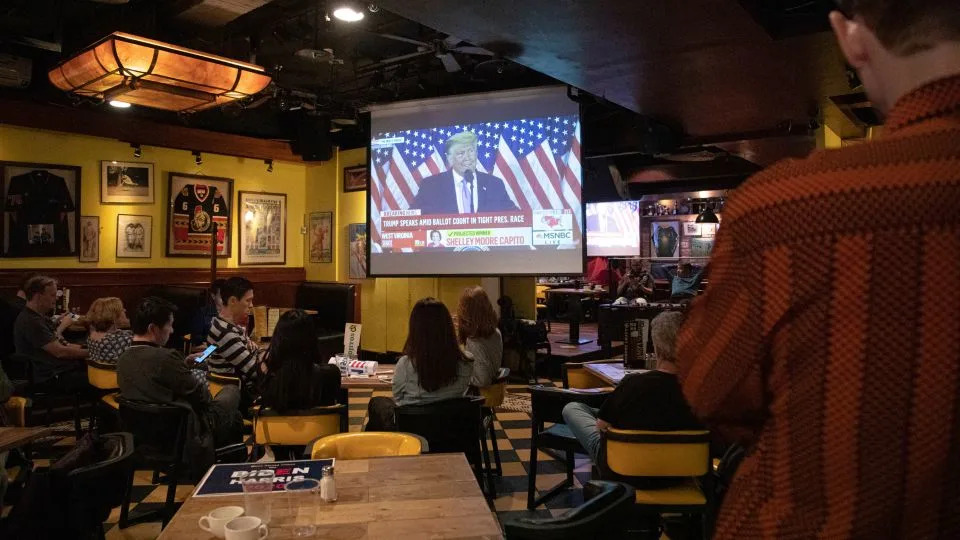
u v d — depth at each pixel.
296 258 10.11
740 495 0.65
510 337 7.83
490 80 7.82
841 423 0.56
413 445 2.47
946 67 0.60
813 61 4.65
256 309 5.88
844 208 0.58
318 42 6.72
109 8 5.75
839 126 6.89
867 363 0.55
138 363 3.23
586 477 4.40
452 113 7.36
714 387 0.67
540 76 7.51
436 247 7.45
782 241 0.60
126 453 2.17
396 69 7.58
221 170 9.25
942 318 0.54
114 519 3.61
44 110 7.39
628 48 4.45
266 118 9.52
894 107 0.63
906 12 0.61
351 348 4.40
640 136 7.25
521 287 8.36
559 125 6.82
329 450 2.50
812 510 0.58
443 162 7.41
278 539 1.56
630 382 2.77
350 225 9.47
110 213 8.20
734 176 9.72
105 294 8.05
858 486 0.56
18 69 6.70
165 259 8.69
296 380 3.15
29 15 5.47
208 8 5.54
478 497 1.84
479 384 4.20
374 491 1.89
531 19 3.98
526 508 3.82
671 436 2.63
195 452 3.11
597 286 13.76
